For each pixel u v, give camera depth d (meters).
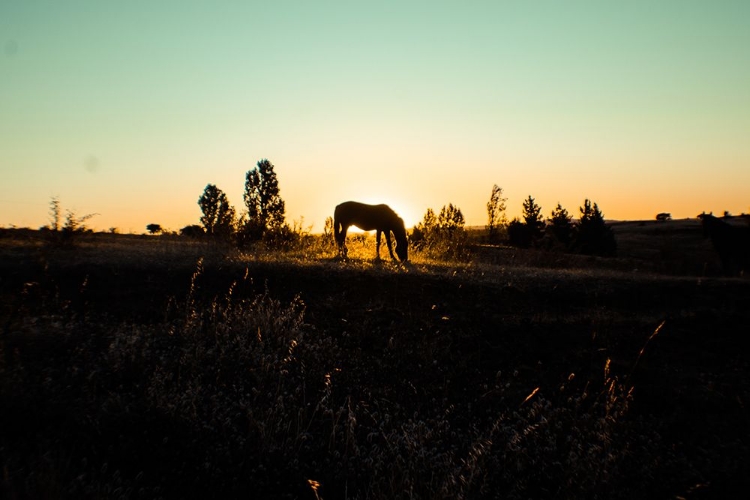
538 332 11.62
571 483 6.56
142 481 6.06
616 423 8.02
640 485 6.78
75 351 8.77
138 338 9.23
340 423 7.75
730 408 9.05
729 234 23.44
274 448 6.79
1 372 7.32
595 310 13.73
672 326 12.39
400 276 14.93
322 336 10.66
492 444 7.15
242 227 20.86
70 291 12.03
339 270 15.06
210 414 7.43
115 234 28.03
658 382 9.83
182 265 14.29
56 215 17.06
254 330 10.33
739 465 7.27
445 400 8.62
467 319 12.17
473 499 6.13
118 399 7.26
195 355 9.00
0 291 11.30
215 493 6.09
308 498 6.23
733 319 12.91
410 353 10.22
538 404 8.10
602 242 48.53
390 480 6.29
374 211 19.22
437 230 27.42
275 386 8.40
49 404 7.00
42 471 5.50
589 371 9.98
